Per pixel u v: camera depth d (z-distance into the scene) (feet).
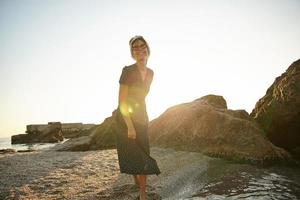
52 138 100.17
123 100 11.50
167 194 13.62
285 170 18.16
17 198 13.01
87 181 15.99
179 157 22.53
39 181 16.01
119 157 11.90
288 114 24.27
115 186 14.82
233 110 28.27
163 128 30.63
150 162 11.76
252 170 17.88
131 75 11.62
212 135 25.14
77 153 29.12
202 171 17.46
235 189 13.80
